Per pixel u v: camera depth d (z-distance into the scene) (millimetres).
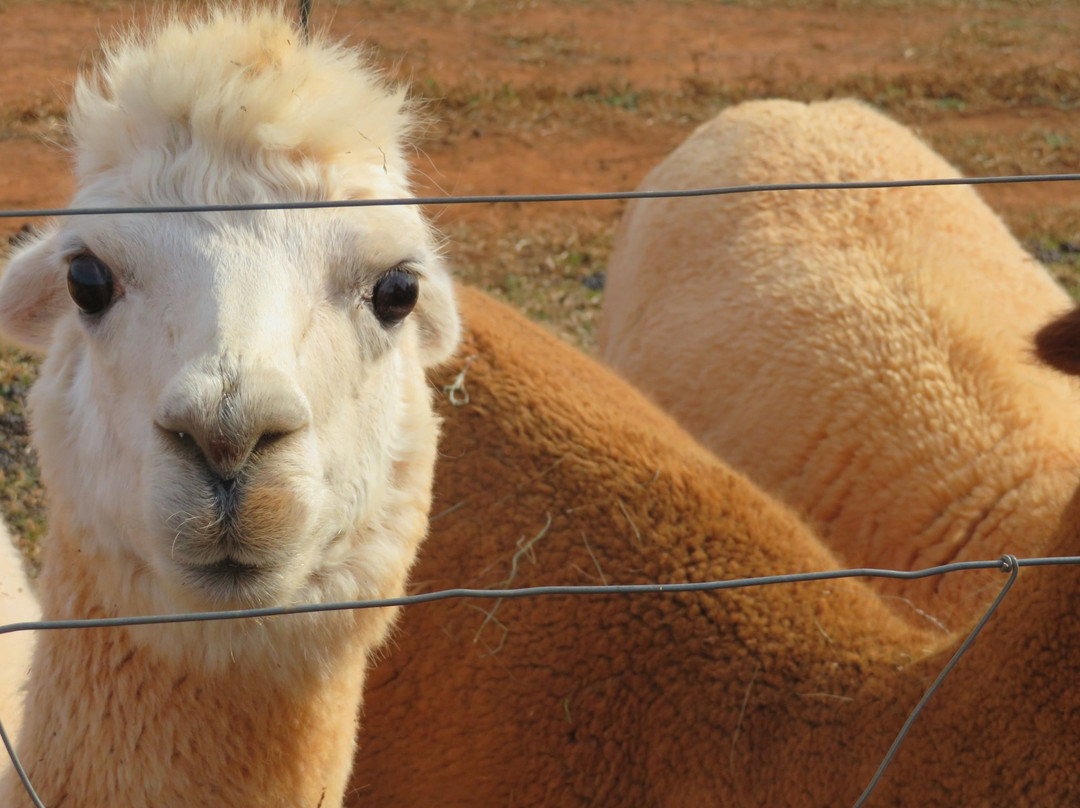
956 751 3006
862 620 3484
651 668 3479
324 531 2477
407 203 2422
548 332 4836
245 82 2402
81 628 2535
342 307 2469
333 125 2455
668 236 6133
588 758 3494
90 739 2521
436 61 14367
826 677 3309
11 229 8719
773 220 5688
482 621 3705
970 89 14797
